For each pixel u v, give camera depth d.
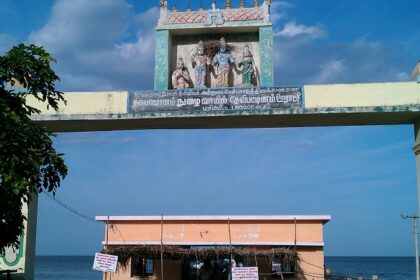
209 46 17.81
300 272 23.00
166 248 20.88
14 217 9.98
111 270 18.17
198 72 17.50
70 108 17.19
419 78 16.45
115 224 24.08
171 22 17.80
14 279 16.78
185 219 23.70
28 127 9.95
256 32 17.89
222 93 16.94
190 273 24.25
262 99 16.80
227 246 22.61
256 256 21.16
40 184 10.26
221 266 24.20
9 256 17.45
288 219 23.36
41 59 10.27
